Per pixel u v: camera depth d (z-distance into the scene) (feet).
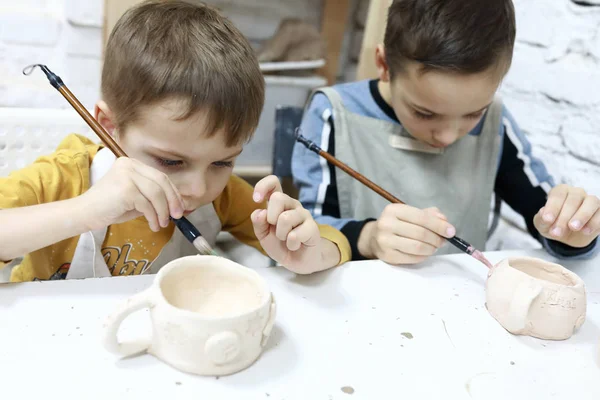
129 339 1.59
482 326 1.94
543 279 2.11
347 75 7.21
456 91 2.66
